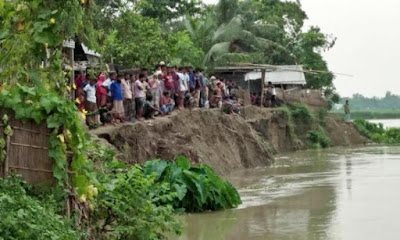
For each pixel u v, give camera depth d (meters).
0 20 9.29
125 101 22.20
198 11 49.16
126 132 20.62
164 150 22.11
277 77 50.53
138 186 9.59
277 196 19.50
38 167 8.35
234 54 42.34
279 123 42.06
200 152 26.03
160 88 25.19
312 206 17.42
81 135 8.49
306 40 58.34
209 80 34.72
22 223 7.11
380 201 18.11
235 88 40.22
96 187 8.80
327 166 30.28
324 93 58.53
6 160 8.15
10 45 8.83
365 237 13.22
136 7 34.84
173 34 39.75
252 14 49.94
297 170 28.56
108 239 9.19
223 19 48.03
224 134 29.45
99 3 29.34
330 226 14.44
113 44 28.52
